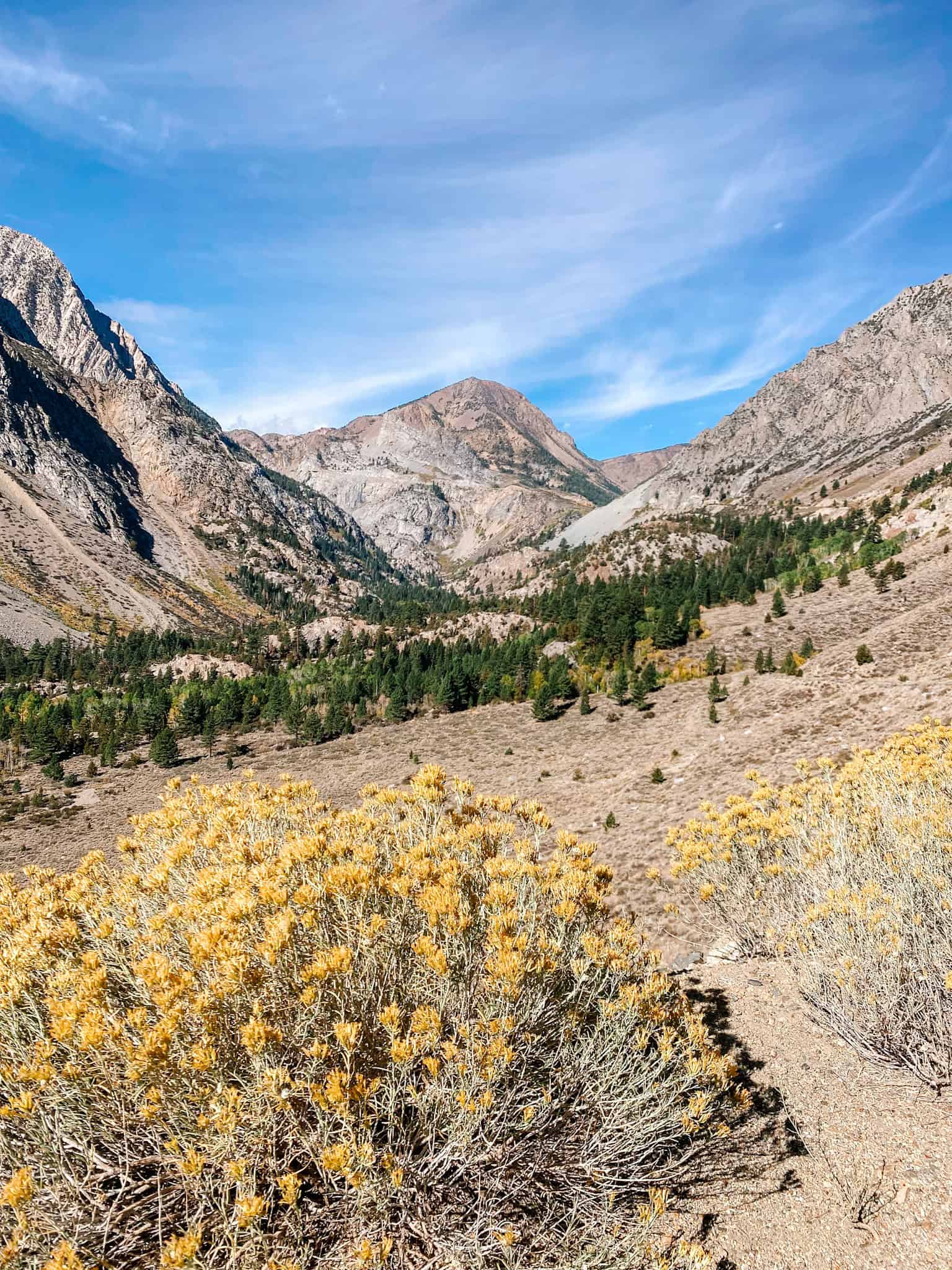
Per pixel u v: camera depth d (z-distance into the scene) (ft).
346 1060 8.57
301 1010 8.96
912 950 14.83
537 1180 9.77
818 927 16.39
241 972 8.68
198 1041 8.49
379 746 224.12
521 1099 9.66
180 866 13.24
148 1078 7.97
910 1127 12.30
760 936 21.65
